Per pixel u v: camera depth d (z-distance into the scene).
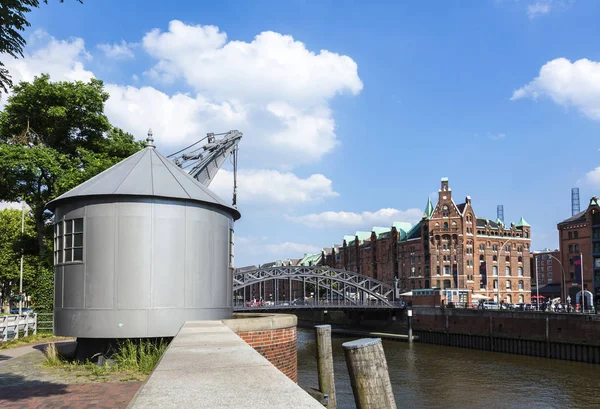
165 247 14.88
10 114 33.31
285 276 81.69
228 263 16.94
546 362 50.69
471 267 97.44
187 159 42.31
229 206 16.59
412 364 50.22
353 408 30.39
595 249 90.62
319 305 77.44
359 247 127.12
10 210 69.06
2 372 12.98
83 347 15.16
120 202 14.71
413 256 103.88
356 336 79.62
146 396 3.55
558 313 53.47
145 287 14.53
